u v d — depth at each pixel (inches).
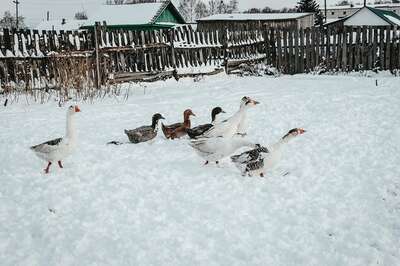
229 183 182.2
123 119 299.9
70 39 413.1
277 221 150.6
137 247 132.0
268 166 184.7
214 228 143.9
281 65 569.6
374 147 226.8
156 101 368.5
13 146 233.0
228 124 218.1
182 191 173.0
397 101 336.5
